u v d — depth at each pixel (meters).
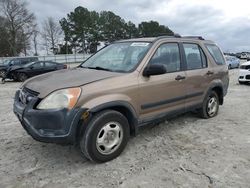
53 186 3.45
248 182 3.49
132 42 4.99
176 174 3.70
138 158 4.17
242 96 9.42
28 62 19.52
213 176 3.63
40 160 4.14
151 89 4.44
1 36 61.69
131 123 4.31
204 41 6.05
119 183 3.49
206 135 5.17
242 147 4.60
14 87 13.76
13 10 61.12
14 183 3.52
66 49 73.06
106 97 3.85
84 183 3.50
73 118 3.57
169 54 4.94
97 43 76.62
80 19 72.44
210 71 5.86
